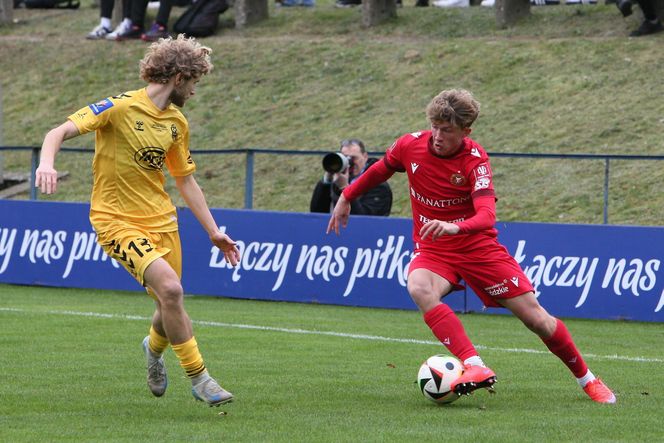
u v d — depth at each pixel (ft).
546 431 40.06
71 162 143.64
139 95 43.24
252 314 83.35
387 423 41.57
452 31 158.10
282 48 163.63
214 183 130.52
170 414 43.32
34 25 194.70
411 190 47.16
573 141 120.57
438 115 44.01
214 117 148.77
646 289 81.10
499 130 127.24
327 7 180.86
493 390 47.19
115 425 40.86
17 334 69.36
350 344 67.15
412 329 75.46
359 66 153.17
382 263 88.58
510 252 84.99
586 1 160.25
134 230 43.14
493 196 44.65
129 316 80.07
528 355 63.21
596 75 134.51
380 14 166.30
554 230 83.71
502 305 46.39
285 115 144.87
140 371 54.95
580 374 47.29
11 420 41.68
